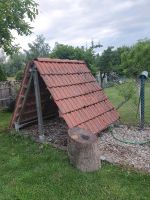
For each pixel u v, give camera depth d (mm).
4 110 7309
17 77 11227
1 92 7992
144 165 2951
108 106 4367
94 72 12281
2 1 6188
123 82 6156
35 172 2807
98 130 3645
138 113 4996
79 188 2482
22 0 7066
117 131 4152
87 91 4121
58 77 3756
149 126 4465
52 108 4805
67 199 2320
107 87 12469
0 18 6199
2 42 7469
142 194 2381
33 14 7238
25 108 4074
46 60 3775
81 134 2998
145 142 3652
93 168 2811
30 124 4449
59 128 4289
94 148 2807
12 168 2936
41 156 3195
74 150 2855
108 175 2725
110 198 2322
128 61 11312
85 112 3699
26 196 2369
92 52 12844
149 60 10297
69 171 2799
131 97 5039
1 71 8750
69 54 11961
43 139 3713
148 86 10539
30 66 3646
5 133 4117
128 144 3615
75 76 4152
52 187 2510
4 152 3414
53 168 2873
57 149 3408
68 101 3562
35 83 3650
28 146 3576
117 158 3117
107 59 15141
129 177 2674
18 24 7406
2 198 2350
